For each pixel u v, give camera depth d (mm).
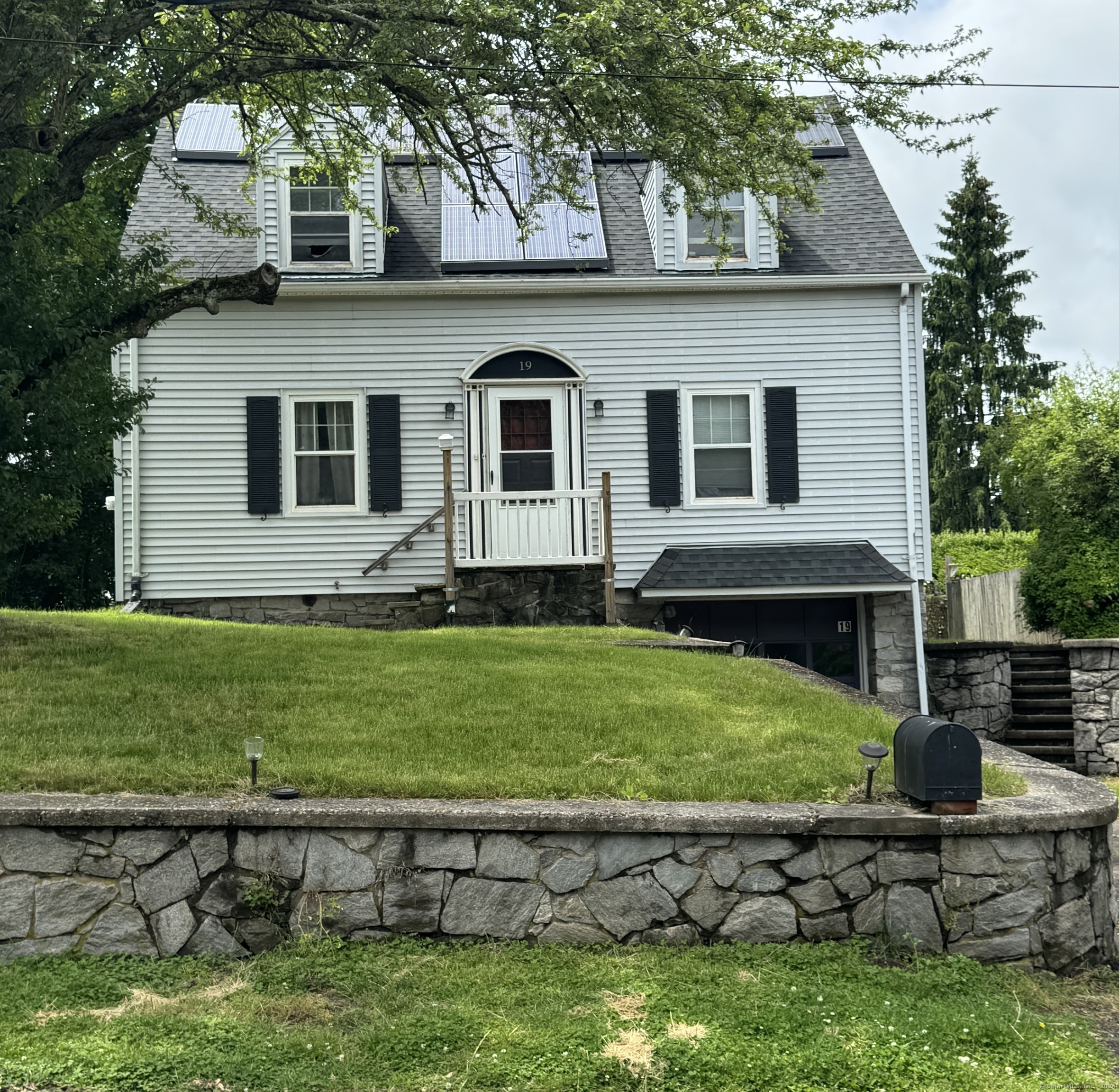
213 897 5824
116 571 15305
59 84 9516
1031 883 6074
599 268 15766
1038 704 14773
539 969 5594
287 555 15375
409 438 15562
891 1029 4949
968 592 19391
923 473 15609
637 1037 4832
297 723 7559
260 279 10125
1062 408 15781
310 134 13336
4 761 6551
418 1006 5129
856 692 9867
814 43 10094
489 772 6711
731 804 6281
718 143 11180
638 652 10508
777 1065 4617
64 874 5777
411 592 15414
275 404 15391
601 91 9734
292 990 5344
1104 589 14492
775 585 14812
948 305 41656
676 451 15617
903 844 6035
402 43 10117
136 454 15203
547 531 14773
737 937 5949
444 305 15625
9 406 8578
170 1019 4938
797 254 16016
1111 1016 5574
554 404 15672
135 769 6523
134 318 9891
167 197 16359
